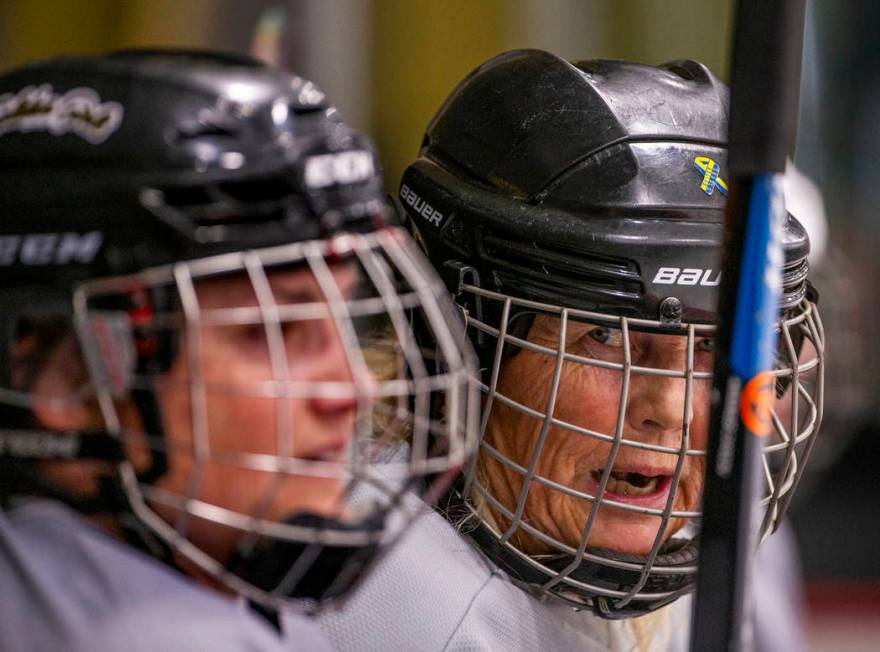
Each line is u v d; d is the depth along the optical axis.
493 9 6.95
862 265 8.82
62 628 2.11
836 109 8.89
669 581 3.46
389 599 3.23
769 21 2.40
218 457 2.26
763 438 2.47
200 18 6.32
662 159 3.35
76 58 2.43
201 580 2.46
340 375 2.39
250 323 2.28
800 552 9.27
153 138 2.26
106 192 2.24
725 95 3.61
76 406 2.30
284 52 6.47
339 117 2.52
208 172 2.26
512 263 3.35
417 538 3.35
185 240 2.23
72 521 2.28
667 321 3.25
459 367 2.54
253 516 2.33
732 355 2.46
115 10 6.26
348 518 2.48
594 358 3.38
